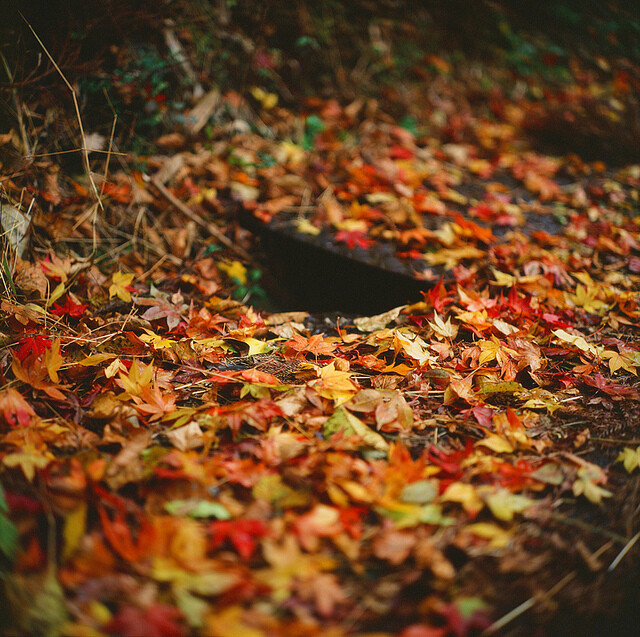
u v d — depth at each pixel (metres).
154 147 1.66
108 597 0.78
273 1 2.18
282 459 0.91
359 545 0.84
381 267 1.37
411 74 2.63
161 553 0.80
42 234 1.34
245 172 1.70
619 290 1.34
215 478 0.90
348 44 2.51
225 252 1.48
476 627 0.79
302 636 0.77
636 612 0.83
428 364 1.09
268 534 0.83
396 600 0.81
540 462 0.94
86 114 1.51
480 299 1.23
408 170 1.81
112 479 0.88
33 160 1.32
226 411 0.97
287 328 1.20
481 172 1.98
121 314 1.21
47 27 1.43
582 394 1.07
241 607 0.79
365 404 0.98
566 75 2.97
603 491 0.90
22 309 1.11
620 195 1.87
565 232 1.55
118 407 0.97
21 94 1.33
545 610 0.81
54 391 0.99
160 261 1.39
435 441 0.97
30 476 0.87
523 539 0.86
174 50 1.75
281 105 2.13
